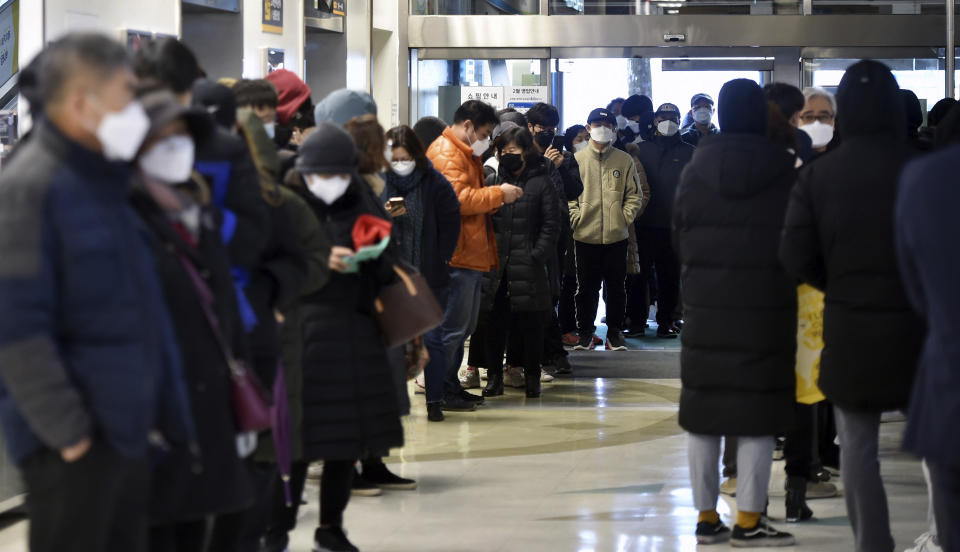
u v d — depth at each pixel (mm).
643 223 16203
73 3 8820
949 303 4484
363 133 7594
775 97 8289
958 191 4492
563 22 17828
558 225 12000
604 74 18047
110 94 3932
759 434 6867
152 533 4633
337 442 6539
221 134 5254
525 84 18047
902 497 8398
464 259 11219
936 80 17516
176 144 4469
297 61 13328
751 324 6832
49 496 4023
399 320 6738
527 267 11992
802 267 6434
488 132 11281
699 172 6918
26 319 3826
